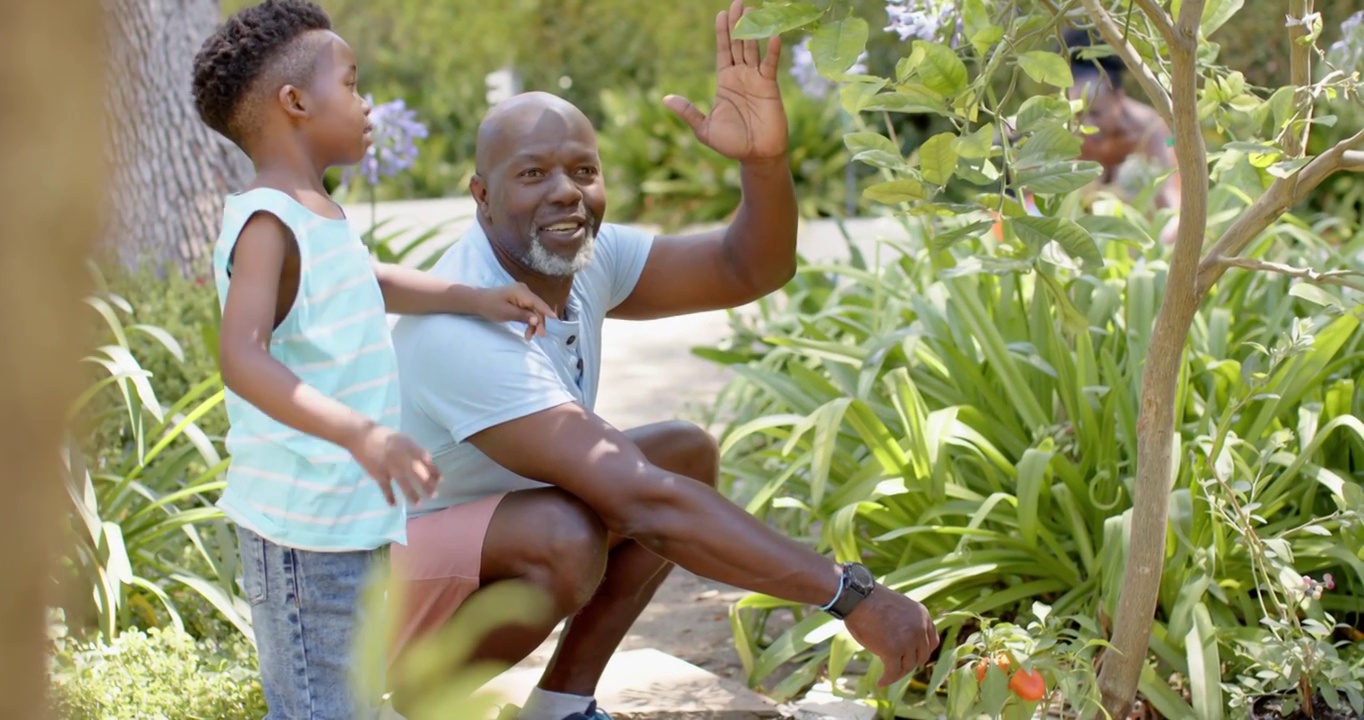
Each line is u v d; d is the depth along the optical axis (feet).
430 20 46.52
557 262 8.14
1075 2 7.73
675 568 13.73
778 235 8.85
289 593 6.86
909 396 11.02
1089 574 10.57
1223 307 12.57
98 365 10.74
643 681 9.93
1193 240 7.66
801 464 11.30
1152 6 7.16
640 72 45.85
